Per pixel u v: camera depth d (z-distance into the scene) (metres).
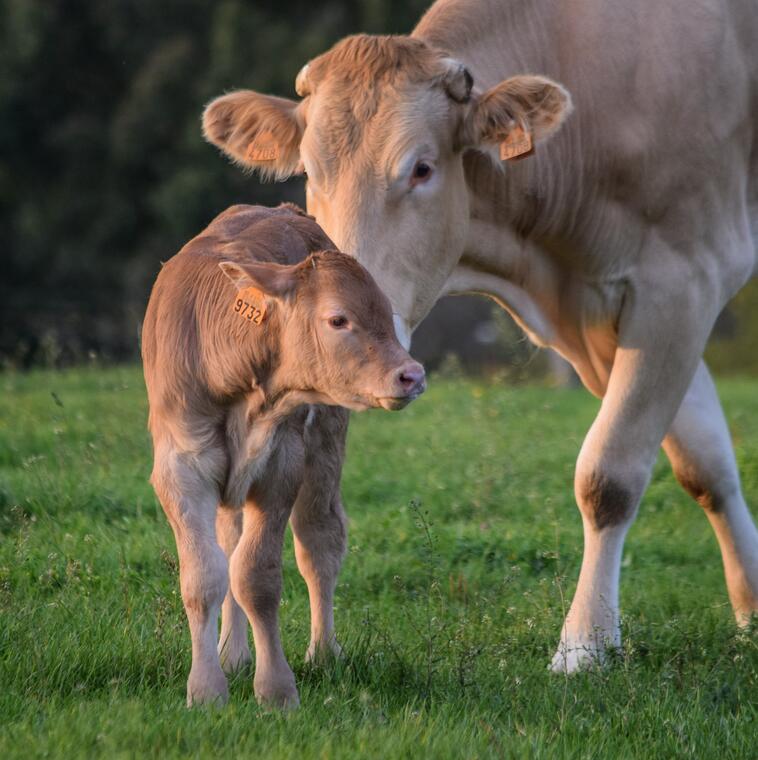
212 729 11.55
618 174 15.96
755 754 11.91
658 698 13.12
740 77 16.41
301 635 15.27
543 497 23.03
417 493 23.20
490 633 15.57
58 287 64.62
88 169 65.00
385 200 14.60
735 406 35.78
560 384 46.22
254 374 12.41
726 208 16.33
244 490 12.76
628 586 18.67
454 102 15.00
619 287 16.20
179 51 63.75
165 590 16.17
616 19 16.30
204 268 13.09
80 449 23.83
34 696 12.36
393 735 11.50
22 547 17.11
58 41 66.25
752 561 17.02
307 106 15.29
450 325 67.12
